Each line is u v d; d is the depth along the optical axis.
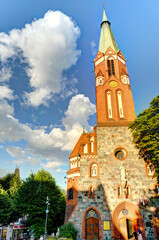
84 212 29.53
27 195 37.25
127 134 34.62
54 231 44.53
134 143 33.59
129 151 33.09
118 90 39.31
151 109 29.34
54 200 39.41
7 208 40.97
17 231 55.50
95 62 45.34
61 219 46.22
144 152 31.86
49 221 37.50
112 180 31.16
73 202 34.66
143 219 28.16
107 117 36.97
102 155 33.12
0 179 58.00
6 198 41.84
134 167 31.75
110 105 38.12
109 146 33.81
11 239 52.03
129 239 27.83
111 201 29.72
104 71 41.75
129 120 36.12
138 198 29.52
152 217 28.16
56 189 42.41
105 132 35.06
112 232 27.75
